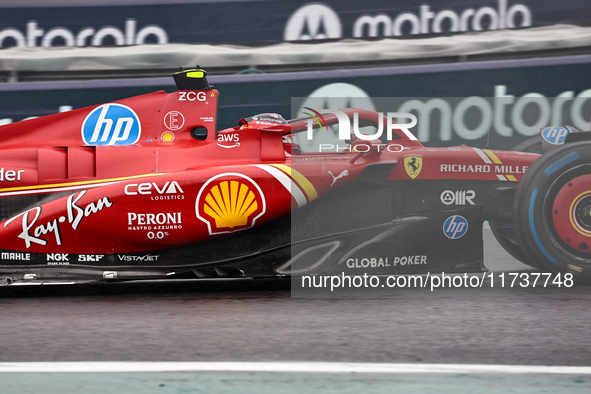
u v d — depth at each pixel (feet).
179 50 93.71
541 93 94.07
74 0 92.58
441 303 38.68
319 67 94.17
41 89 93.09
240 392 23.80
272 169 41.39
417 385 24.43
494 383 24.59
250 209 40.88
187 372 26.00
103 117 43.65
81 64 93.30
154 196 40.29
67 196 40.57
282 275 41.88
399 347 29.30
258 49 93.81
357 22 93.97
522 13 93.61
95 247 40.63
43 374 25.89
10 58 92.53
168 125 43.68
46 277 40.52
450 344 29.71
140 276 41.06
